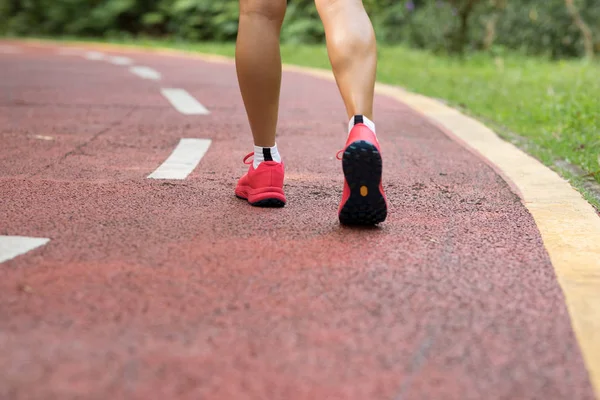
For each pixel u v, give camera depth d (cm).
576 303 202
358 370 162
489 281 217
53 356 164
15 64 1027
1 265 218
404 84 785
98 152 412
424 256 238
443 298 203
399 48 1285
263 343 173
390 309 194
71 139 453
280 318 187
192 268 221
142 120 536
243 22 271
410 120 554
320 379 157
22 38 1795
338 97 697
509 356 170
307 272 219
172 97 675
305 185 341
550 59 1179
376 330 181
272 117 285
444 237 260
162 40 1709
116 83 794
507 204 311
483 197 323
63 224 263
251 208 294
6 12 1881
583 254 245
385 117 567
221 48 1370
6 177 341
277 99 283
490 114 578
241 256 232
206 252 235
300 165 389
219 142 452
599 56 1166
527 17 1242
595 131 461
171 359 164
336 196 320
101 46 1584
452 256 239
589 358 170
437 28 1265
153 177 348
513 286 214
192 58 1249
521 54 1180
